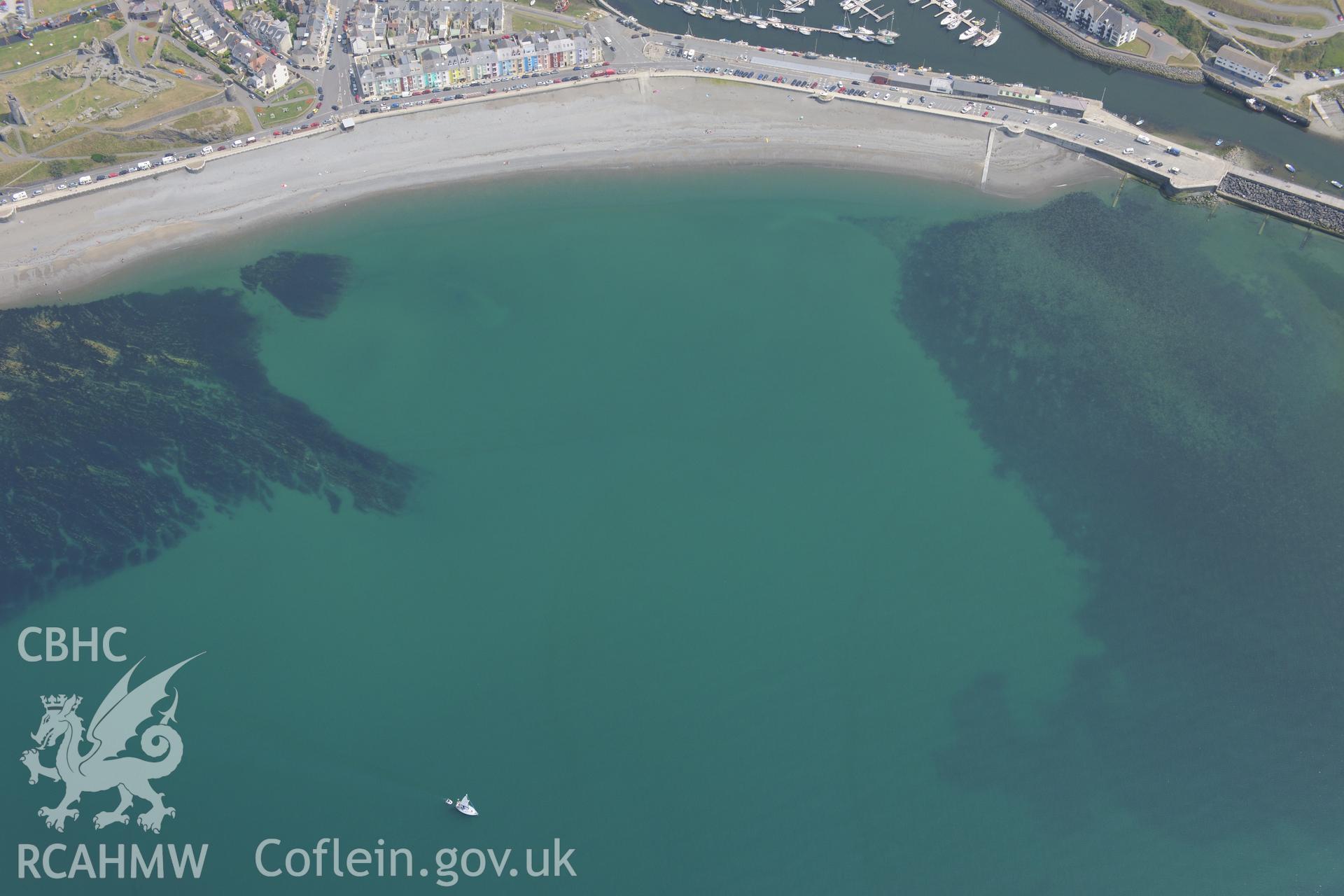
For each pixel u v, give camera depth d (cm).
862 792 18000
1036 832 17650
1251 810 17975
